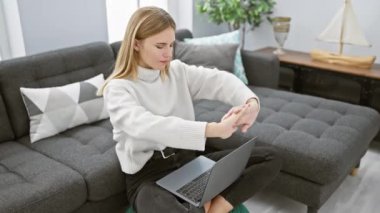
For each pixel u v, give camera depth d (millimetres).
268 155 1520
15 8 2139
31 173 1477
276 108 2156
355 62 2635
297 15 3184
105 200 1590
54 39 2387
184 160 1577
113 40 2793
